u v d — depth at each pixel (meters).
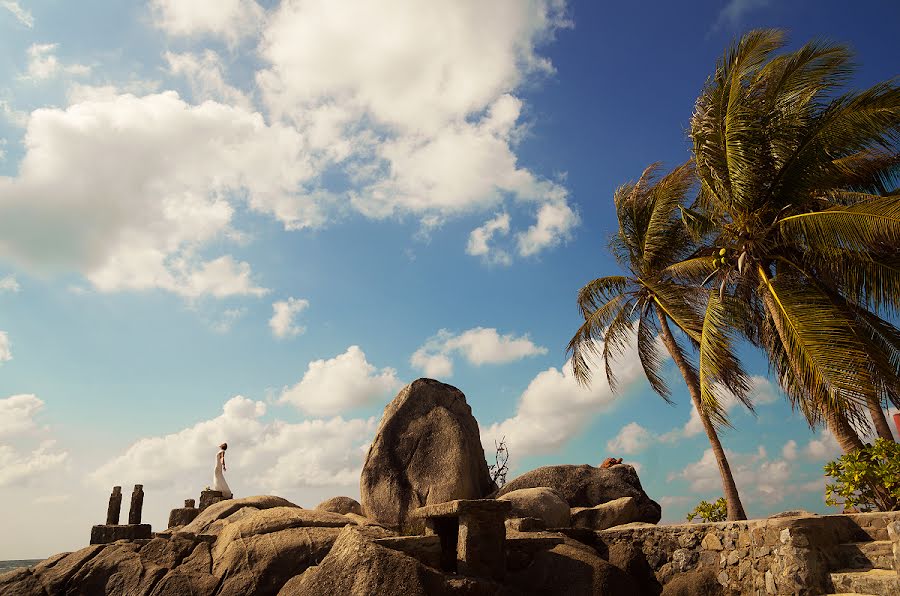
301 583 9.36
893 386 14.47
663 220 19.20
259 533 12.22
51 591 11.42
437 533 11.27
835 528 9.98
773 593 9.45
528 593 10.39
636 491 18.97
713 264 16.72
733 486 16.91
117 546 12.40
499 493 18.78
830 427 14.50
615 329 20.86
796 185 15.12
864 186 17.12
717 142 15.79
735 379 17.11
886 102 13.71
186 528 14.01
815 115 15.11
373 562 8.98
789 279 15.44
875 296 14.64
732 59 15.41
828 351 13.12
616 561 11.89
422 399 18.97
